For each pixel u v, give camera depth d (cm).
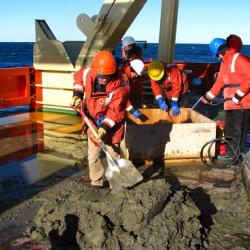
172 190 414
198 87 1117
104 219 378
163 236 370
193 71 1120
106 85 443
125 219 383
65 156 639
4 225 423
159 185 412
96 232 371
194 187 525
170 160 606
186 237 381
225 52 582
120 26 812
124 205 390
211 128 604
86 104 468
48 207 411
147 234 372
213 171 581
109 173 433
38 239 395
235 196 483
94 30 832
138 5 795
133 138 583
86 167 593
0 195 495
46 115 923
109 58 434
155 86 661
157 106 841
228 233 414
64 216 398
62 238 388
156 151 595
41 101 957
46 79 938
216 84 631
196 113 673
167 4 860
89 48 850
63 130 792
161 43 880
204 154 610
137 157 593
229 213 455
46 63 920
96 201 403
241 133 602
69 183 530
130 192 400
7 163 607
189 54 8269
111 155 466
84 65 859
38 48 924
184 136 599
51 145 695
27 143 707
